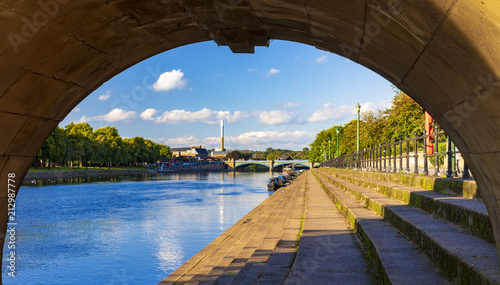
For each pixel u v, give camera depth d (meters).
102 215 35.84
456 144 3.71
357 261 6.95
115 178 113.31
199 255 12.85
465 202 6.47
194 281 9.62
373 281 5.75
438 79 3.25
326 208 15.59
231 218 33.25
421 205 8.32
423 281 4.33
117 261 18.98
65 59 4.72
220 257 12.32
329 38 4.84
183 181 102.94
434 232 5.50
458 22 2.45
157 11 4.56
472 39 2.45
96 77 5.64
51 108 5.38
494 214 3.40
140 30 5.01
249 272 8.58
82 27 4.36
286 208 24.19
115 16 4.46
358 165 30.88
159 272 16.89
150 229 28.06
